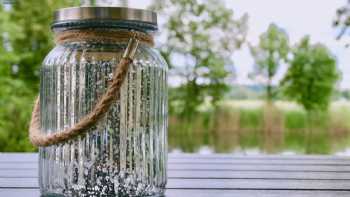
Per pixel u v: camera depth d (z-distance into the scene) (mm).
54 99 755
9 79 5691
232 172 1183
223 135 7391
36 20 6016
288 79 8141
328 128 7555
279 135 7352
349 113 7637
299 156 1638
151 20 747
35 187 916
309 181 1021
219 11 7898
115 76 694
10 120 4852
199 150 5832
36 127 772
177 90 7742
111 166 726
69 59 745
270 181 1020
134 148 737
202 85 7793
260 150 5656
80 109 737
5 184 955
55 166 740
